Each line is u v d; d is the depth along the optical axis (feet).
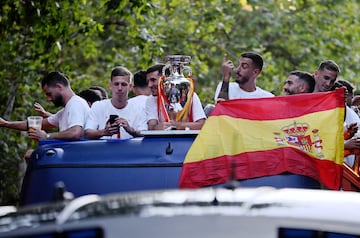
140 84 53.72
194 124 44.68
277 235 22.18
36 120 47.91
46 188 38.88
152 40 96.53
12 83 92.53
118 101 49.57
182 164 39.01
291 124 39.91
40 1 78.59
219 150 39.04
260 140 39.55
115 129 46.11
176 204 23.12
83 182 38.83
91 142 39.58
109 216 22.36
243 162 39.06
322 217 23.21
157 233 22.06
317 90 55.52
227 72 50.29
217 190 25.09
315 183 39.63
